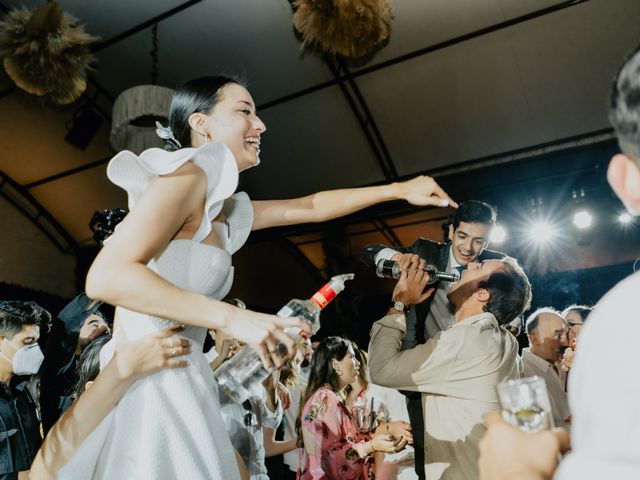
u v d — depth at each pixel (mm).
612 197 6977
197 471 1150
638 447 508
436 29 5895
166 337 1197
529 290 1904
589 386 568
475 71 6195
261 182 8305
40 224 9234
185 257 1235
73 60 4648
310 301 1326
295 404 4105
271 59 6496
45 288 9125
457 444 1674
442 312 1906
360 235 9586
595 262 7473
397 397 3307
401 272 1848
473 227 1928
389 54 6246
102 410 1177
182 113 1510
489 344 1688
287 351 1092
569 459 565
